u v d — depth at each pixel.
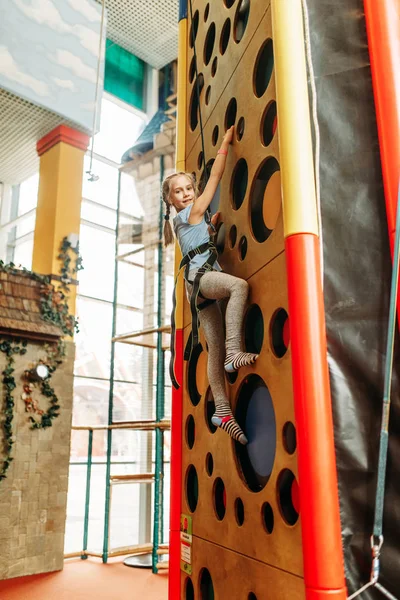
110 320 8.52
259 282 1.94
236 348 1.85
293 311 1.57
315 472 1.43
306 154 1.69
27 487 5.68
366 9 1.85
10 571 5.38
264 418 1.96
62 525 5.87
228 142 2.29
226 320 1.91
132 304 8.21
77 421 9.91
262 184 2.14
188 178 2.29
